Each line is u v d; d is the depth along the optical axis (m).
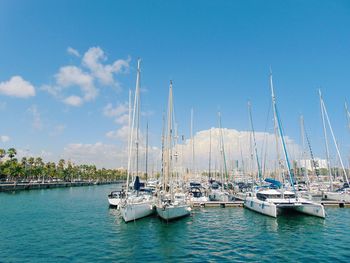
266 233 25.59
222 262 17.52
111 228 27.62
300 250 20.09
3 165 96.19
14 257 18.33
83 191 95.94
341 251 19.80
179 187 44.78
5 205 49.12
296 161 72.81
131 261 17.59
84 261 17.55
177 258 18.25
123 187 46.97
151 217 33.12
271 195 36.06
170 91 33.75
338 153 51.53
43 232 25.97
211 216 35.44
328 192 49.19
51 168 133.25
